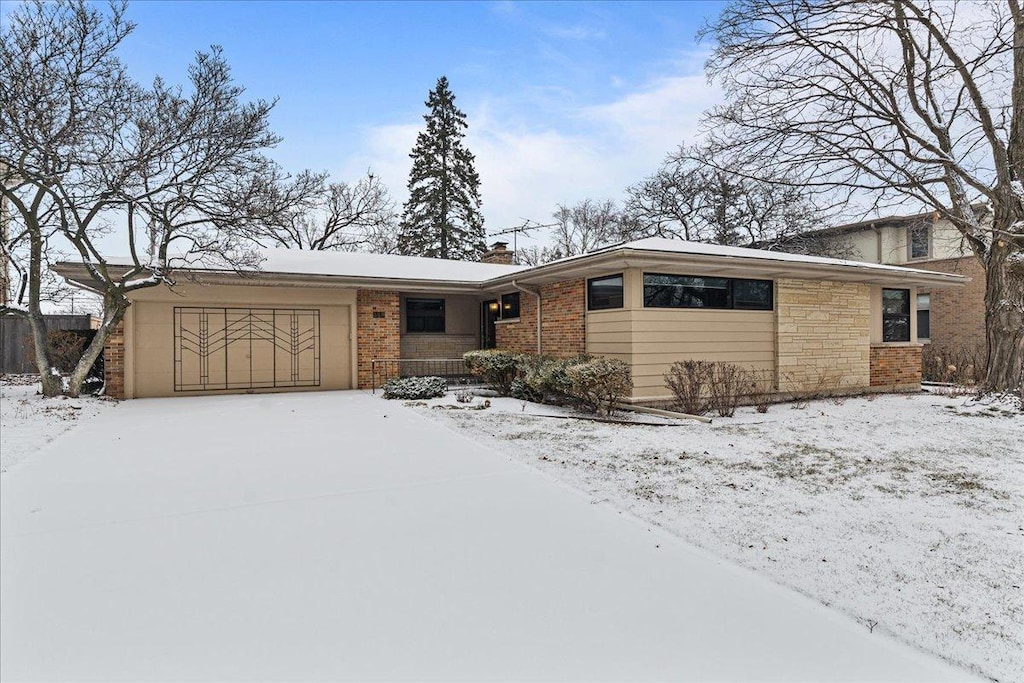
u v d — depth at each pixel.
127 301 11.59
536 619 2.91
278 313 13.61
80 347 14.40
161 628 2.79
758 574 3.46
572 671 2.46
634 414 10.14
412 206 38.97
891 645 2.69
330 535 4.04
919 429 8.69
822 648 2.66
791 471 5.94
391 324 14.73
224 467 5.95
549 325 13.05
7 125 9.88
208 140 10.73
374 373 14.32
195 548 3.78
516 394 12.30
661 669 2.48
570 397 10.96
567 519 4.41
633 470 5.93
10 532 4.03
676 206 27.92
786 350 12.13
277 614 2.93
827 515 4.52
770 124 12.41
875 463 6.32
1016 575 3.43
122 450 6.77
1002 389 11.36
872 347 13.60
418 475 5.67
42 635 2.71
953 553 3.77
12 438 7.40
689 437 7.82
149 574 3.38
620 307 10.75
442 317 16.69
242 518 4.37
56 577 3.33
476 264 18.52
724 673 2.46
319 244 33.47
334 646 2.64
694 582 3.34
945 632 2.80
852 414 10.23
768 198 22.52
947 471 5.98
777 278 12.07
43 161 10.23
